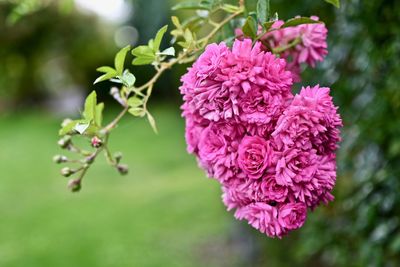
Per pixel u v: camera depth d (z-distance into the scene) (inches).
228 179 40.9
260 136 39.5
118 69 46.1
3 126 512.7
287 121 38.3
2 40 492.1
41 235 209.2
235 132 40.3
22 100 603.8
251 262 158.2
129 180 298.2
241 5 50.8
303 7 81.2
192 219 216.1
